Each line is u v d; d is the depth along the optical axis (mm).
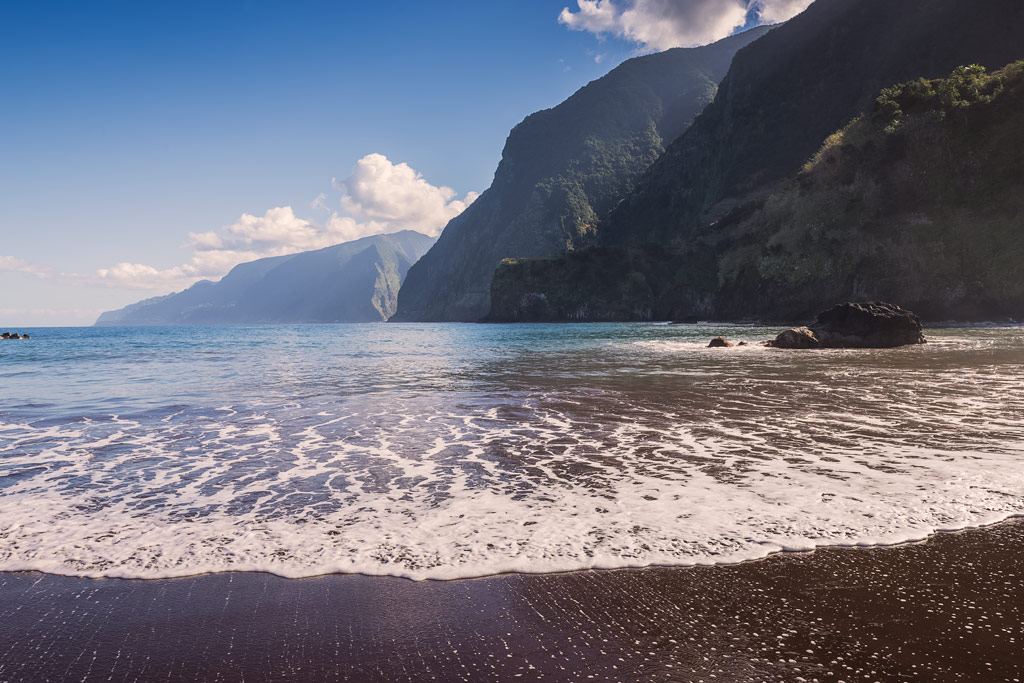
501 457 6484
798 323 74688
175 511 4758
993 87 72938
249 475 5848
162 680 2598
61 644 2893
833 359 20125
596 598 3303
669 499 4922
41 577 3611
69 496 5172
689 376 14758
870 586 3408
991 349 23953
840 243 75812
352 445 7195
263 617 3156
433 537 4156
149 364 22062
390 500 4988
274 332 87500
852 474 5645
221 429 8312
